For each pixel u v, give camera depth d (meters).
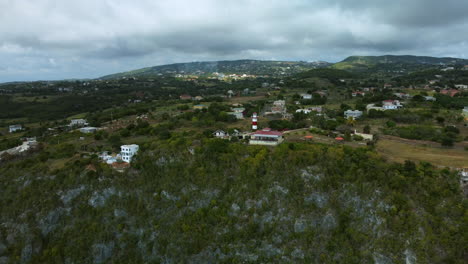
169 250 64.62
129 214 71.25
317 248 59.53
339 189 65.31
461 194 58.03
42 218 70.38
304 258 59.06
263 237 63.59
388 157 75.12
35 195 74.75
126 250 66.69
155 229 68.31
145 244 66.94
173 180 75.62
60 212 71.94
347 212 61.72
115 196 73.75
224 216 67.69
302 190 67.19
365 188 63.19
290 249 60.44
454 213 55.09
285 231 62.97
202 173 75.50
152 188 75.00
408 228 55.78
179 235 66.56
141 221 69.81
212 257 62.97
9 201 75.50
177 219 69.31
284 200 66.56
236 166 76.19
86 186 75.06
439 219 54.91
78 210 71.62
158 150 85.12
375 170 65.75
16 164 85.62
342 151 73.69
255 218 66.06
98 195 73.62
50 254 65.56
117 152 92.50
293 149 78.94
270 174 71.75
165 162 80.69
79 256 65.31
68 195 73.94
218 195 71.50
